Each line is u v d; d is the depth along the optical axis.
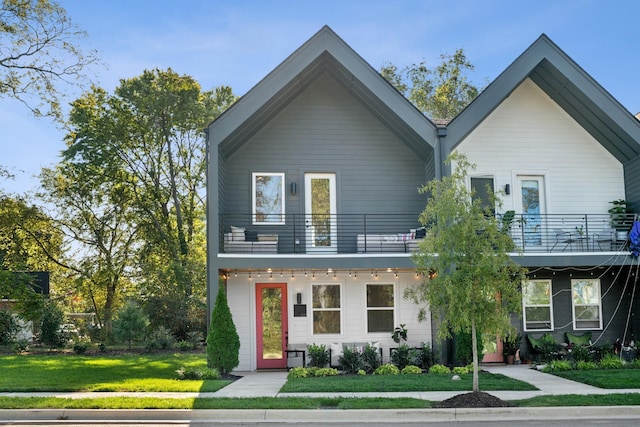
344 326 17.83
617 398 11.03
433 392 12.15
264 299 17.84
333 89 18.84
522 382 13.06
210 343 15.42
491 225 10.91
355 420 10.10
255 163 18.42
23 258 31.88
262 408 10.59
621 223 18.27
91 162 29.84
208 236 16.39
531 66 17.25
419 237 17.73
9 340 23.66
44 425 9.95
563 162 18.92
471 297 10.70
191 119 30.75
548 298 18.62
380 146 18.80
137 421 10.24
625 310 18.80
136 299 27.22
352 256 16.50
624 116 17.67
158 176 31.69
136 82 29.75
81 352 21.80
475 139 18.73
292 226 18.31
